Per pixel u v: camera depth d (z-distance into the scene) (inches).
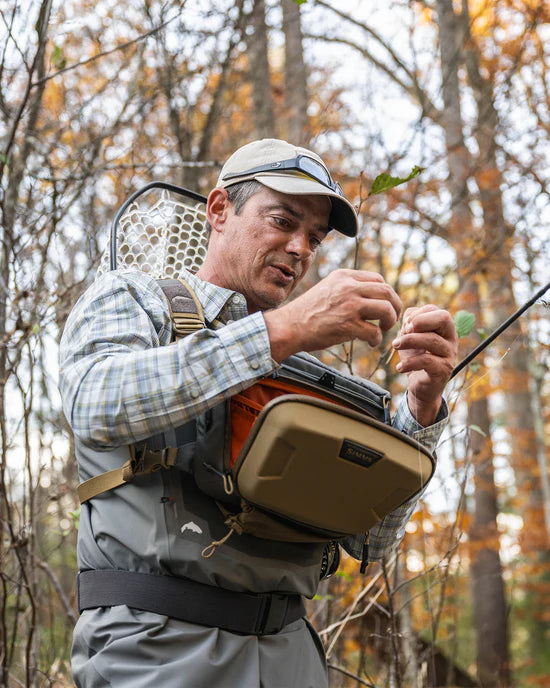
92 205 151.0
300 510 56.2
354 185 310.3
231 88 283.9
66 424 131.2
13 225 123.5
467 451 115.4
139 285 64.7
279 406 53.2
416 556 172.4
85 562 62.2
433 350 64.6
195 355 55.4
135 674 55.9
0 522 105.2
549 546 454.3
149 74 206.5
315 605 136.4
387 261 255.8
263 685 59.2
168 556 57.6
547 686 424.8
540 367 355.6
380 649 147.6
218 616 58.4
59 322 124.7
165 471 59.8
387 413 70.9
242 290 69.3
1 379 107.1
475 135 317.4
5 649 102.0
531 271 317.7
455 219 304.0
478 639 353.7
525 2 312.8
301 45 332.8
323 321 54.9
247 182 69.5
